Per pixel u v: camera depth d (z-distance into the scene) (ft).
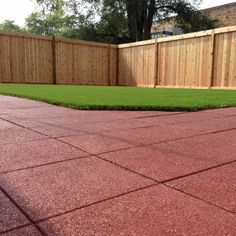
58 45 32.99
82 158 5.52
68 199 3.75
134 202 3.68
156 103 13.46
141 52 34.06
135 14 50.26
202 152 5.99
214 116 11.00
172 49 30.19
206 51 26.73
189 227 3.09
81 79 35.09
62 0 51.19
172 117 10.65
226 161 5.40
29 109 12.17
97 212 3.42
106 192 3.98
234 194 3.95
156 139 7.09
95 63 36.04
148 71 33.30
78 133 7.66
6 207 3.52
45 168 4.94
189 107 12.42
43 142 6.70
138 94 19.01
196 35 27.40
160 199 3.77
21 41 30.37
